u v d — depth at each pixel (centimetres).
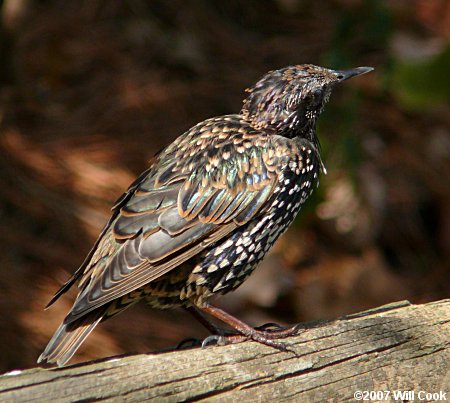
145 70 1323
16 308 1032
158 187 667
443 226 1256
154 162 713
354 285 1148
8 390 475
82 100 1271
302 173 704
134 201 661
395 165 1289
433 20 1407
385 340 579
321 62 1255
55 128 1224
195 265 671
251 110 727
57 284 1060
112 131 1226
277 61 1364
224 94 1302
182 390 509
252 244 688
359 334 582
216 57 1362
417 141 1316
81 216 1121
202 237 664
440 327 606
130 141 1211
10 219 1124
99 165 1169
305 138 726
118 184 1147
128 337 1040
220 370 529
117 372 505
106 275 622
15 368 989
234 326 668
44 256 1086
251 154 693
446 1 1423
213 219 669
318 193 1088
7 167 1159
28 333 1017
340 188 1226
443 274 1213
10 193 1140
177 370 517
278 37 1409
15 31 1223
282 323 1112
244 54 1373
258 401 527
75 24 1375
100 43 1348
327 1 1467
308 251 1184
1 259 1079
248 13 1441
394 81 1159
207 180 676
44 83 1285
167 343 1046
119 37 1362
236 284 697
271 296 1119
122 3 1408
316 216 1199
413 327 597
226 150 691
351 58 1325
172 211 658
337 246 1205
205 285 680
